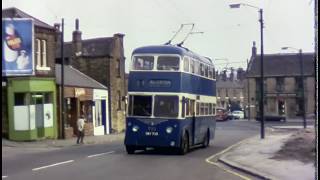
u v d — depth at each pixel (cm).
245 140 3859
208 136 3247
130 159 2348
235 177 1698
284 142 3281
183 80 2577
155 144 2555
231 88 15375
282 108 10075
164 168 1970
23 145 3366
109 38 5462
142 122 2569
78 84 4553
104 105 5212
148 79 2572
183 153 2617
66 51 5506
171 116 2547
